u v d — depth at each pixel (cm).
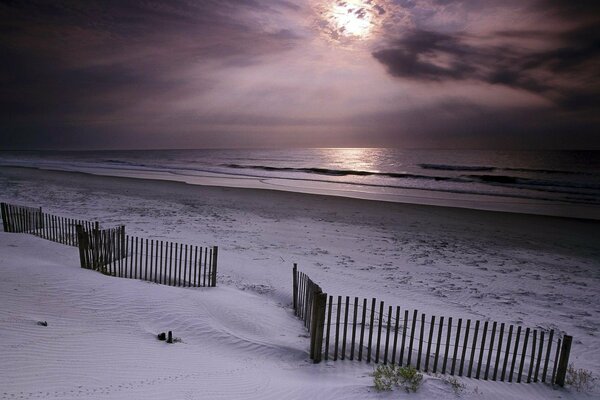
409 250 1881
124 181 4353
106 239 1262
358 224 2412
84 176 4869
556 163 7962
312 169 6719
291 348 843
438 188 4241
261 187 4191
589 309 1235
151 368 638
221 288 1218
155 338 782
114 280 1050
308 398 594
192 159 10844
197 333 848
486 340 976
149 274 1288
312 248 1842
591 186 4397
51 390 512
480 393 653
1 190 3397
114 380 572
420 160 9625
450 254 1838
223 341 841
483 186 4425
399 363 770
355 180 5022
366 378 693
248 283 1315
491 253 1880
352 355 788
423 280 1446
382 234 2186
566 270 1655
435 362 748
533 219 2620
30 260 1223
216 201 3106
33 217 1777
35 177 4641
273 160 10362
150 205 2852
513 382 745
